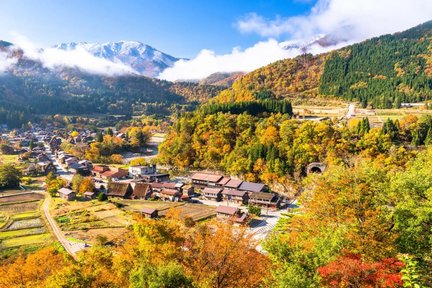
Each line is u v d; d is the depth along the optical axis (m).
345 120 163.75
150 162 179.50
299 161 124.44
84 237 85.81
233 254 33.25
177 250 35.41
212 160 154.50
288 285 22.03
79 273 30.34
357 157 113.50
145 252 35.12
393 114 170.75
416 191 31.16
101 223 96.56
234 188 127.12
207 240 35.22
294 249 25.77
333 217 36.16
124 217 102.19
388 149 114.69
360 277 22.70
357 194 35.06
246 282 31.44
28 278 52.31
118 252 50.47
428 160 54.62
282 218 92.88
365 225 30.31
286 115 160.50
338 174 39.12
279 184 124.88
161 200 125.12
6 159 196.75
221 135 154.50
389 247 28.09
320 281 22.67
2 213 106.25
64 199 123.38
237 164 137.12
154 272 24.98
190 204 118.88
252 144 142.25
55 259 58.09
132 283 26.20
